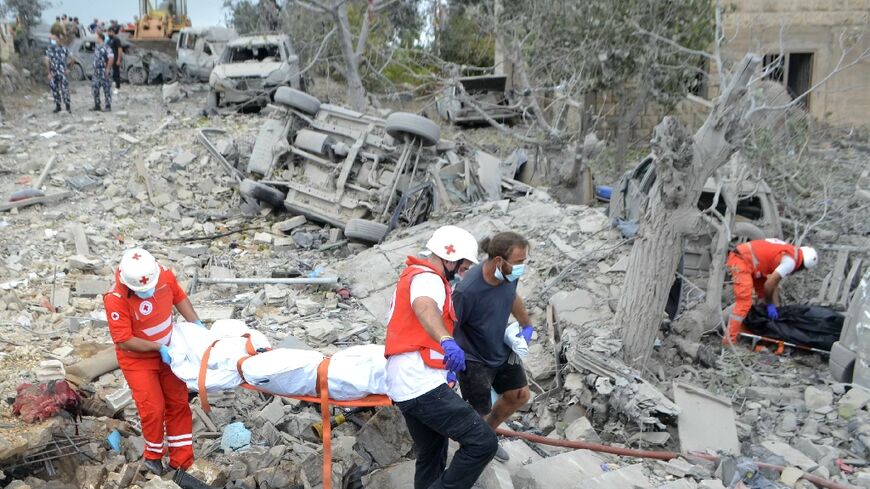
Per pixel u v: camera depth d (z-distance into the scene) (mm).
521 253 4180
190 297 8852
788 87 17328
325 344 7512
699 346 7340
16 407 4750
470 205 10633
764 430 5973
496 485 4441
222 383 4234
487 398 4523
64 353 6570
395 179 10922
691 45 11758
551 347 7051
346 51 15102
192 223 11820
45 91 23188
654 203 6402
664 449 5594
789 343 7629
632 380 5926
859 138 16516
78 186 12562
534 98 11688
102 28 23312
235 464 4789
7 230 10594
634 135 16375
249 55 18594
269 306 8656
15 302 7977
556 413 6199
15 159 13781
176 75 23531
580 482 4777
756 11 16984
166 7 27562
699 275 8906
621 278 8125
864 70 17578
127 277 4191
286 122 12258
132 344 4293
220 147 13695
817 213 10586
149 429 4461
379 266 9344
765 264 7539
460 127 19406
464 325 4410
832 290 8836
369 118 11609
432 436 4188
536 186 12672
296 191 11781
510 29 12922
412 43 19016
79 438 4727
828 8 17188
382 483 4734
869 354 6383
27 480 4344
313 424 5363
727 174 9570
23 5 26469
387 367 3961
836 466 5320
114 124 16516
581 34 11781
